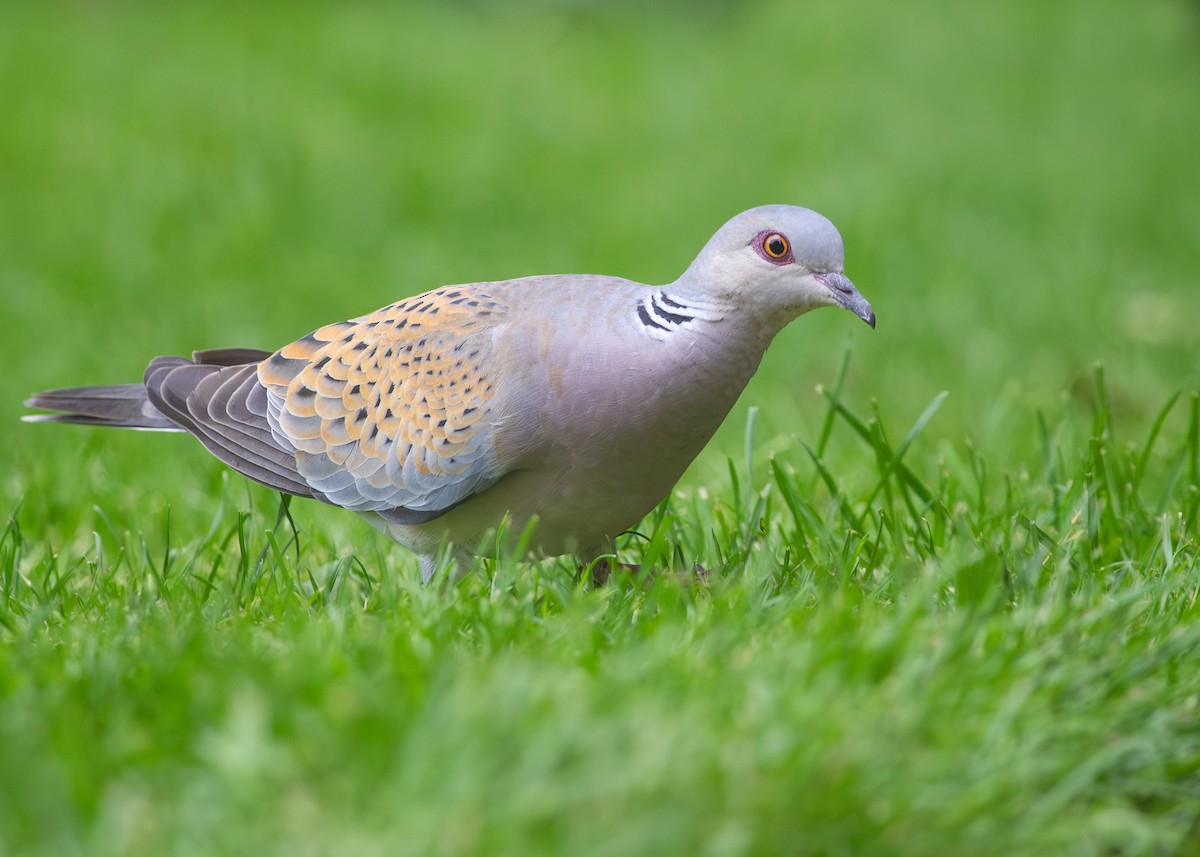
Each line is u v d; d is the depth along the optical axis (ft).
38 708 21.35
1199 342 52.95
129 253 64.03
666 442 28.27
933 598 26.43
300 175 75.31
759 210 27.68
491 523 29.94
